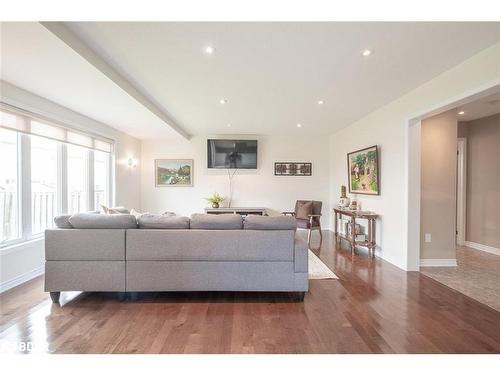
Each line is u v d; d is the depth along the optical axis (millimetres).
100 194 4832
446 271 3334
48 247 2387
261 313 2211
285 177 6332
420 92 3137
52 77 2576
